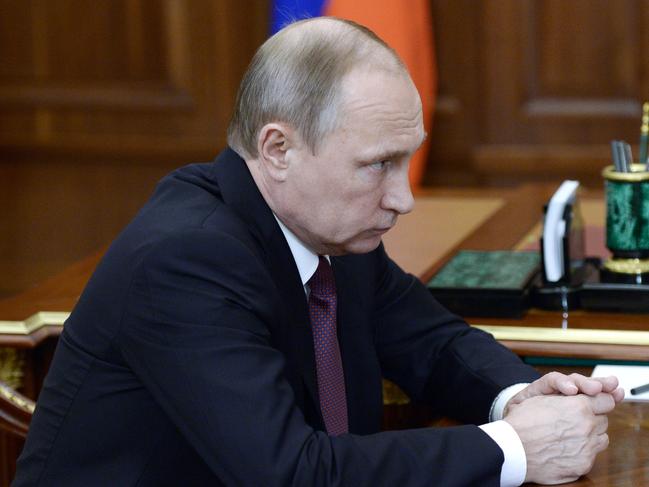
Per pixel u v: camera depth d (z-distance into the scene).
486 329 3.89
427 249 4.98
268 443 2.74
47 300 4.55
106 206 9.80
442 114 9.03
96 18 9.48
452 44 8.92
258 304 2.90
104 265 3.01
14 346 4.25
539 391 3.11
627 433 3.17
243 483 2.75
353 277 3.49
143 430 2.97
